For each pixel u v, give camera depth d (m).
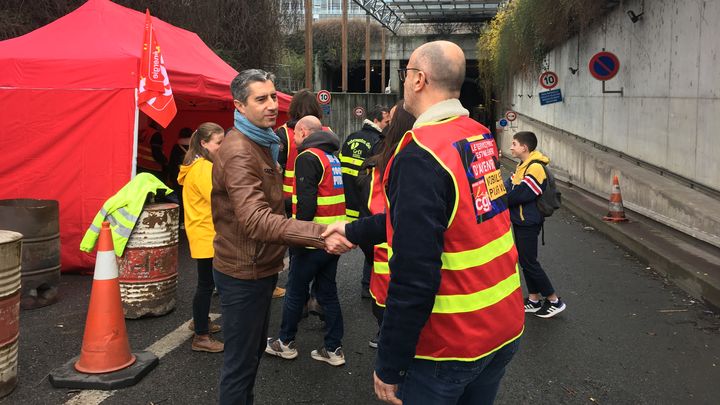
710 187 9.34
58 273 6.13
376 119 5.64
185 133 11.62
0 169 7.11
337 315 4.54
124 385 4.07
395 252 1.94
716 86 9.07
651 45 11.90
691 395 4.13
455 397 2.12
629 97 13.37
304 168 4.50
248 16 19.16
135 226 5.41
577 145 16.66
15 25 11.37
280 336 4.66
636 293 6.81
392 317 1.94
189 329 5.27
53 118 7.05
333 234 2.51
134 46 7.68
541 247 9.49
